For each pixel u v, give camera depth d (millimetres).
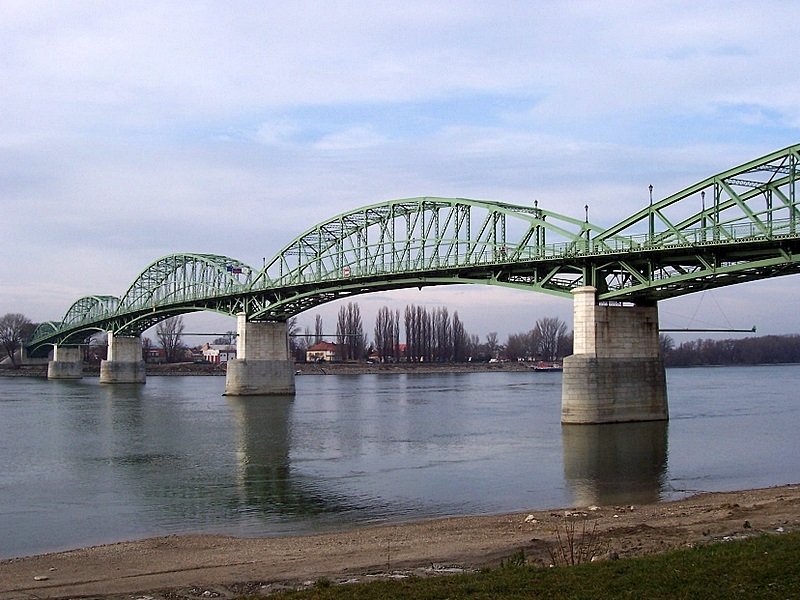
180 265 150000
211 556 26938
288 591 20594
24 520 35062
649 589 18078
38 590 23016
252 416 83562
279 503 38188
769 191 62438
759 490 38000
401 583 20062
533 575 19734
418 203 95125
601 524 29281
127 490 42031
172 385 162000
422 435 64625
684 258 67750
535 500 38031
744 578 18547
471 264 83000
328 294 112625
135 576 24422
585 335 70938
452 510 35969
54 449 58250
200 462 51500
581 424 69688
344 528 32562
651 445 56875
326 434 66188
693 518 29719
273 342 122688
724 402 98500
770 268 65125
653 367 72938
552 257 73812
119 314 165000
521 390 132375
